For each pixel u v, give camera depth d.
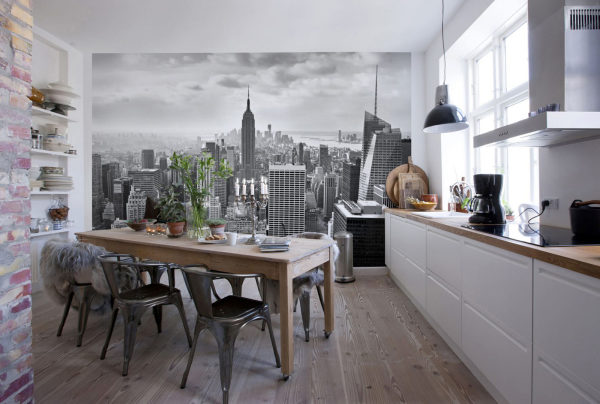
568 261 1.12
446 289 2.29
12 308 1.29
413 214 3.13
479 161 3.67
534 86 2.01
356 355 2.19
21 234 1.33
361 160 4.45
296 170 4.50
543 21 1.92
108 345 2.27
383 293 3.52
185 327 2.31
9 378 1.27
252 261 2.04
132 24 3.65
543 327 1.27
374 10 3.37
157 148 4.58
